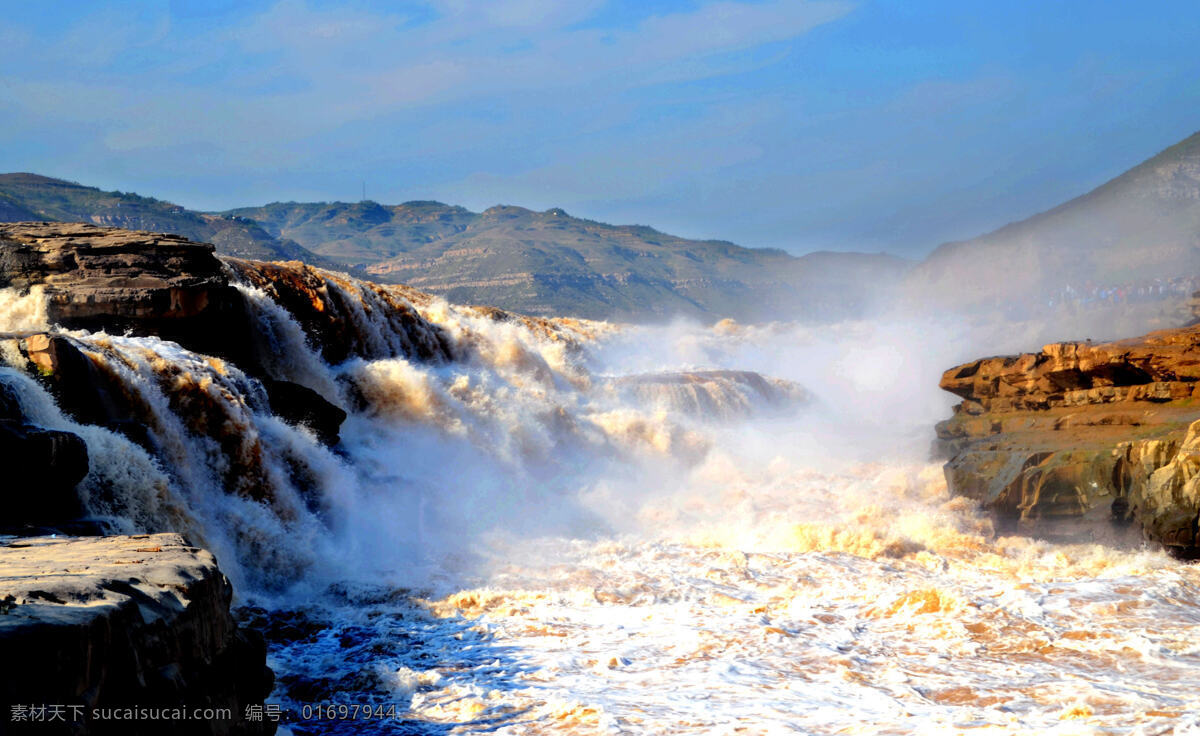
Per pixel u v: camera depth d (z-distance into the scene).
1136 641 12.58
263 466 19.73
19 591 6.27
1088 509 21.20
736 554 20.05
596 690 11.64
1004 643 12.91
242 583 17.22
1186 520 18.66
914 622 14.15
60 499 13.56
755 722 10.24
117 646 5.95
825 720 10.21
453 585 17.55
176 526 16.28
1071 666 11.80
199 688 7.20
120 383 17.69
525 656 13.27
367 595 16.88
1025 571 18.69
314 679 12.43
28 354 16.34
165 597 7.30
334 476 21.83
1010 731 9.43
